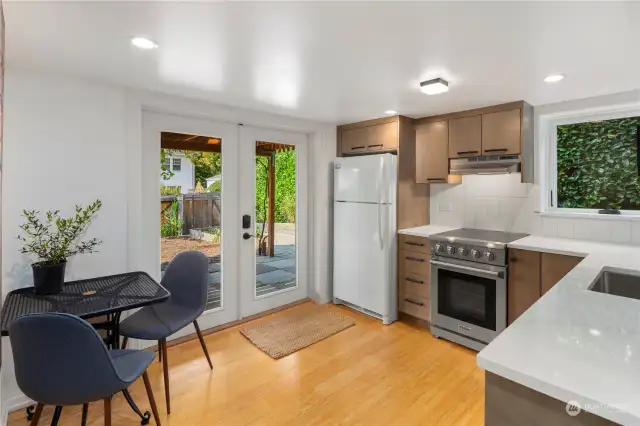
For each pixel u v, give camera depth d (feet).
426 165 11.39
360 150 12.21
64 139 7.35
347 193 12.09
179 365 8.52
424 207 12.35
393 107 10.02
